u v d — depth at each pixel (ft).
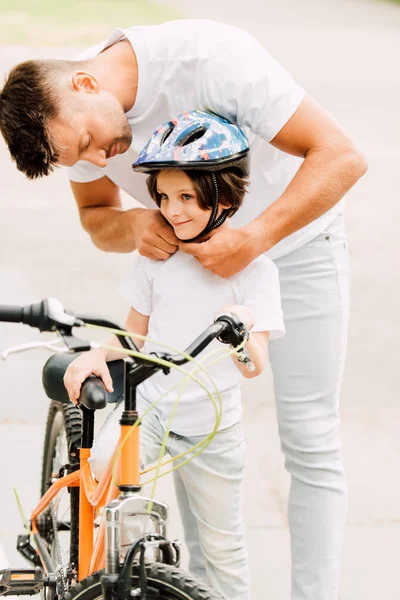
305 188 10.93
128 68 11.19
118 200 13.26
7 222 32.50
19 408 19.44
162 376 11.23
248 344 10.29
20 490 16.31
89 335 22.52
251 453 18.20
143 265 11.53
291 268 12.38
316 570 12.64
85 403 10.29
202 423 11.19
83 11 89.15
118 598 8.13
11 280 26.53
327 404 12.61
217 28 11.19
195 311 11.07
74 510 11.14
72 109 10.59
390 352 23.68
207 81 10.96
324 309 12.40
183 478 11.57
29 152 10.71
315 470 12.58
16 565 14.01
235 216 12.31
